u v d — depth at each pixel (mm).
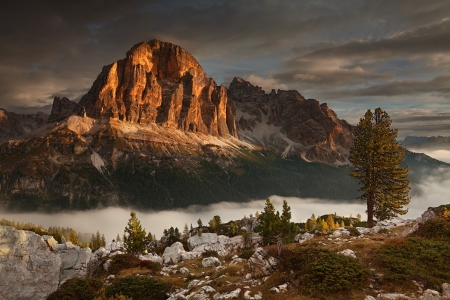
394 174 55656
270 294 33000
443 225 40219
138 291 45969
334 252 37188
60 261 62031
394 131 57594
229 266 51125
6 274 55062
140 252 85812
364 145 57812
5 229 58562
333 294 30359
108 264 63406
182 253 77938
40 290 57031
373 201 57938
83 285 50406
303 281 33531
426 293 28141
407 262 33000
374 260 35125
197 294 38375
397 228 48938
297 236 82625
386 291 29812
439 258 33281
